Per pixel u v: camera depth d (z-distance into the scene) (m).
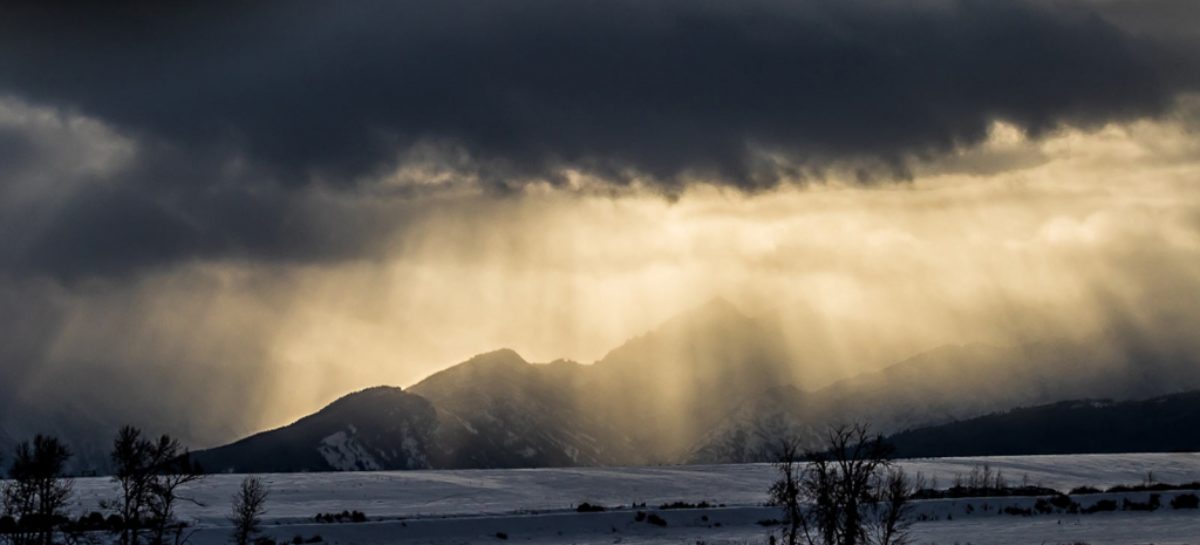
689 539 174.75
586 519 193.12
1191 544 159.25
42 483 114.12
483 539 181.25
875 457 118.06
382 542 175.88
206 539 160.00
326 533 176.12
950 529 180.12
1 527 112.50
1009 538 166.38
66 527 122.62
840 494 116.75
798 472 140.25
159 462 119.88
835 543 119.06
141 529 127.50
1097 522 190.12
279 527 177.00
